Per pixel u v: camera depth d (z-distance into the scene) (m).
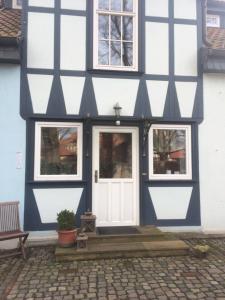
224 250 5.64
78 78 6.39
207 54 6.62
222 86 6.90
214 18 8.89
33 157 6.18
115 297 3.90
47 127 6.30
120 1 6.74
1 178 6.06
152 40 6.71
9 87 6.14
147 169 6.60
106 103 6.46
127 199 6.59
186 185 6.68
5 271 4.72
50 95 6.27
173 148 6.75
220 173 6.79
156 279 4.40
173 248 5.31
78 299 3.86
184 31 6.84
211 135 6.81
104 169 6.56
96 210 6.47
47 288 4.14
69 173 6.37
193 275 4.53
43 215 6.16
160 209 6.58
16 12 7.46
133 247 5.32
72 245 5.41
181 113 6.71
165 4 6.80
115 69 6.53
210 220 6.70
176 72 6.74
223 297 3.90
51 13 6.36
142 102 6.58
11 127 6.12
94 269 4.75
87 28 6.48
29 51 6.23
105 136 6.59
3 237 5.09
